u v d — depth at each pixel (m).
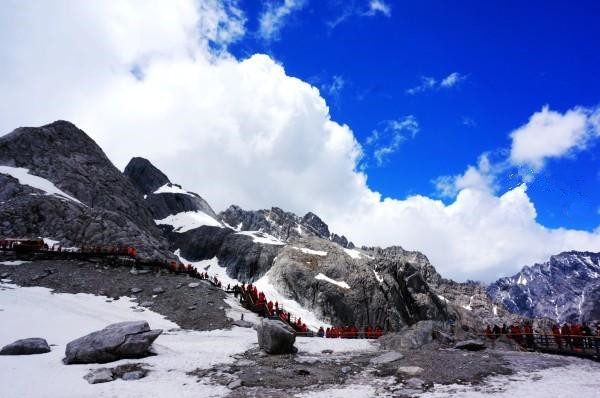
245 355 23.08
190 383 17.45
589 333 24.97
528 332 27.94
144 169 150.75
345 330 38.03
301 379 18.16
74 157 85.50
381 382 17.61
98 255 48.03
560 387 15.62
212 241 114.38
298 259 101.25
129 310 36.16
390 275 105.56
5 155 73.38
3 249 45.66
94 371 18.52
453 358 21.28
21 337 25.86
